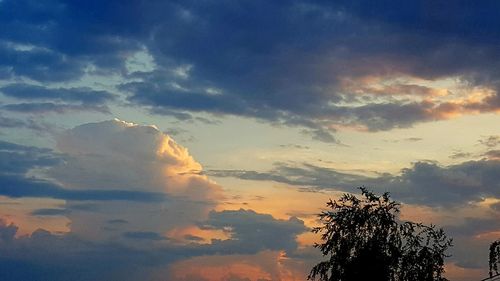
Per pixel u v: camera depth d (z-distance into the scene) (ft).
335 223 182.60
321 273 181.98
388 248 180.14
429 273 179.63
